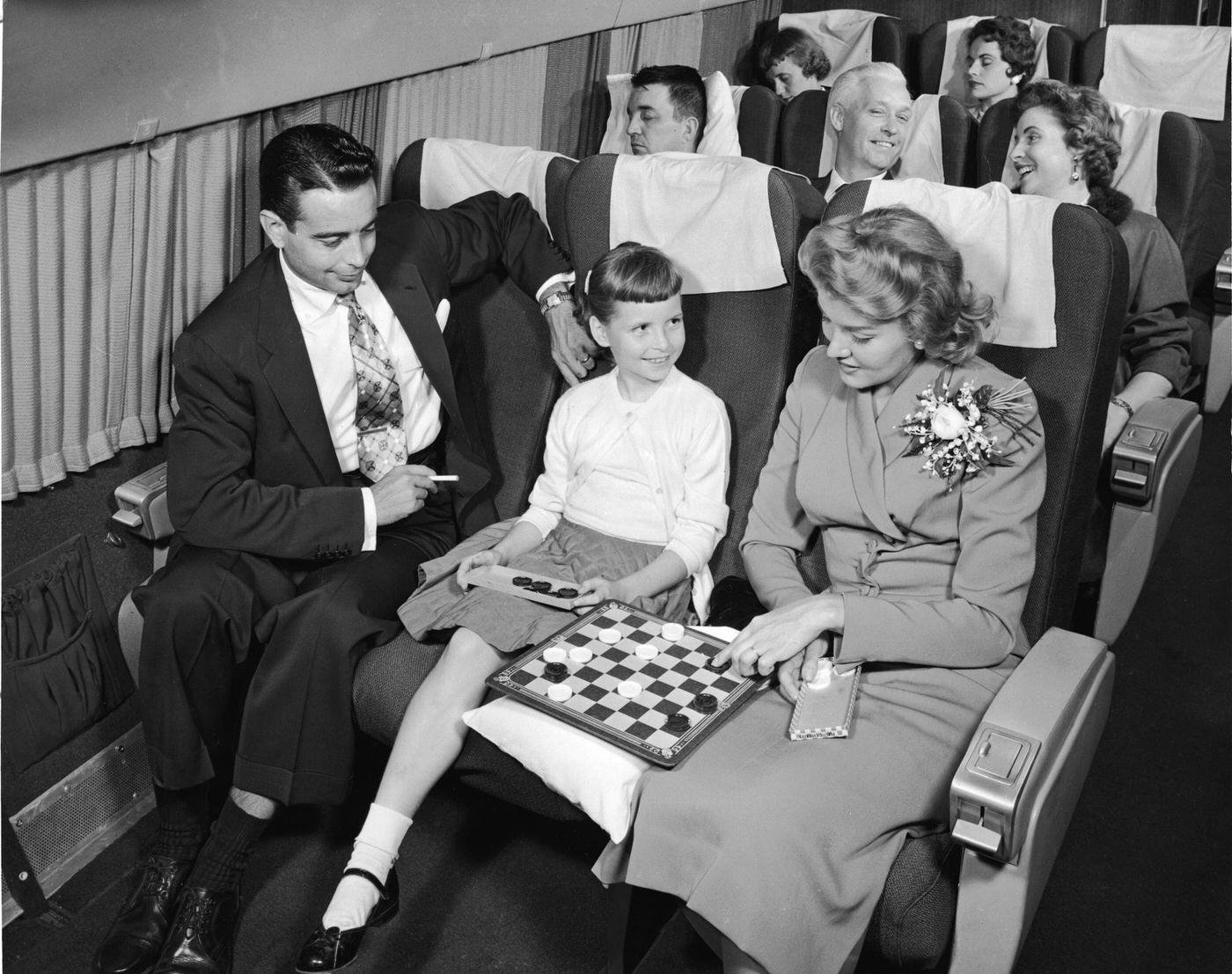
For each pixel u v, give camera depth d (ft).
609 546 6.83
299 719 6.40
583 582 6.63
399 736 6.11
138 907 6.28
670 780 5.20
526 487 7.89
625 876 5.36
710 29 14.28
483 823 7.38
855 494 6.13
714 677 5.83
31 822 6.81
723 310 7.06
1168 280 8.82
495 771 6.16
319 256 6.32
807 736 5.43
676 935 6.52
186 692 6.37
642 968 6.29
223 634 6.48
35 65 5.33
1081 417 6.02
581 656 5.89
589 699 5.63
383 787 6.08
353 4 7.25
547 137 11.49
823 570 6.66
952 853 5.23
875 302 5.48
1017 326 6.10
